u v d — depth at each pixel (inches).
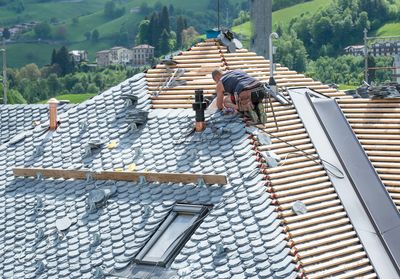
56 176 981.2
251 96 938.7
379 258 812.6
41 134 1059.9
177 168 922.1
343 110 1023.0
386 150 962.1
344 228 835.4
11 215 945.5
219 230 820.6
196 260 797.2
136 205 896.3
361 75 2576.3
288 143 934.4
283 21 3597.4
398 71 1550.2
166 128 994.1
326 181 898.1
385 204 885.8
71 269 848.3
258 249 784.9
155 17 4008.4
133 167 947.3
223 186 876.0
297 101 1021.2
